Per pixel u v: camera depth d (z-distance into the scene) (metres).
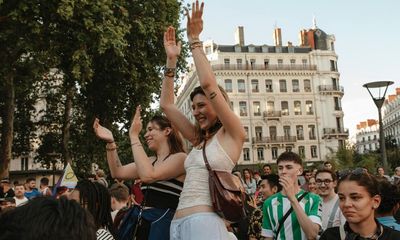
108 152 4.07
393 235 2.77
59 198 1.26
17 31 15.33
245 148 66.06
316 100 70.06
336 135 69.19
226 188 2.74
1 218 1.16
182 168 3.47
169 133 3.70
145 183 3.66
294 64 70.75
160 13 19.55
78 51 15.57
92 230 1.24
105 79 20.94
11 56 16.47
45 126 28.88
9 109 18.88
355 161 49.94
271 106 68.50
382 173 12.88
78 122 27.62
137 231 3.57
